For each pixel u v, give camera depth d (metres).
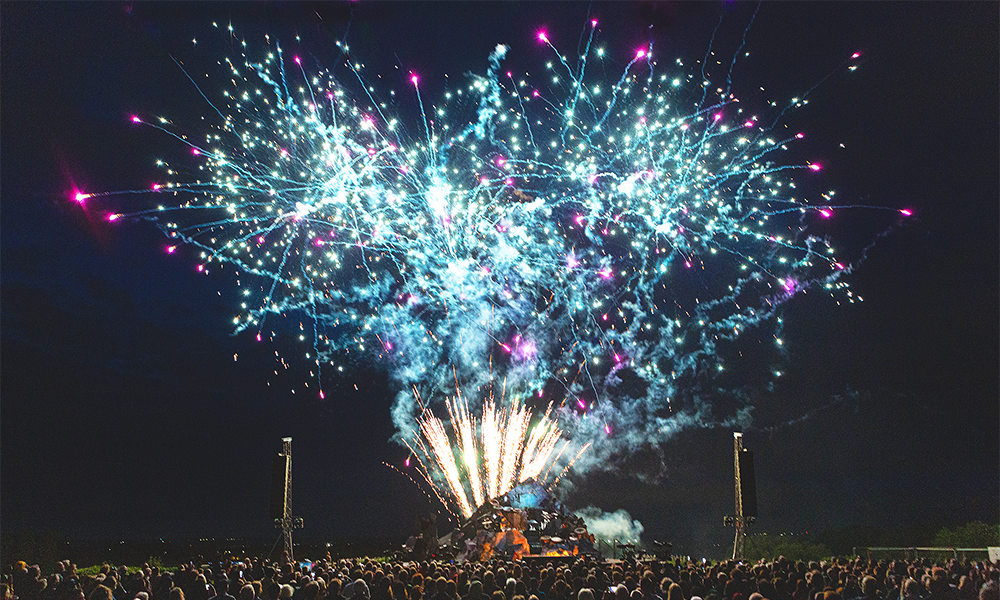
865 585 12.80
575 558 22.88
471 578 15.69
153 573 18.23
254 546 38.88
